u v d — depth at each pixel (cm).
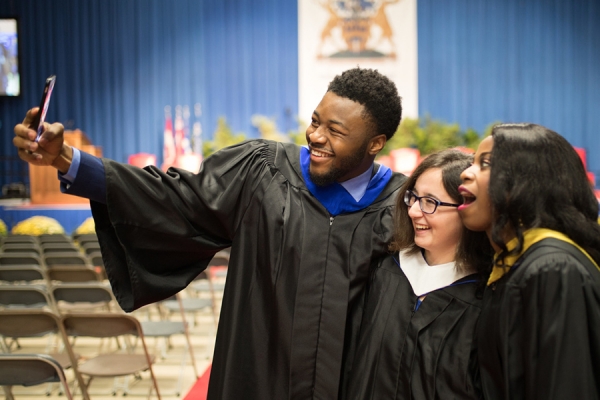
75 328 322
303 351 159
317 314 161
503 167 124
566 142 126
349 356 163
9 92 1307
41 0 1329
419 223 158
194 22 1322
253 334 164
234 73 1317
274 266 165
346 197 171
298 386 158
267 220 168
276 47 1305
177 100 1328
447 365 145
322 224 168
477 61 1305
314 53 1294
